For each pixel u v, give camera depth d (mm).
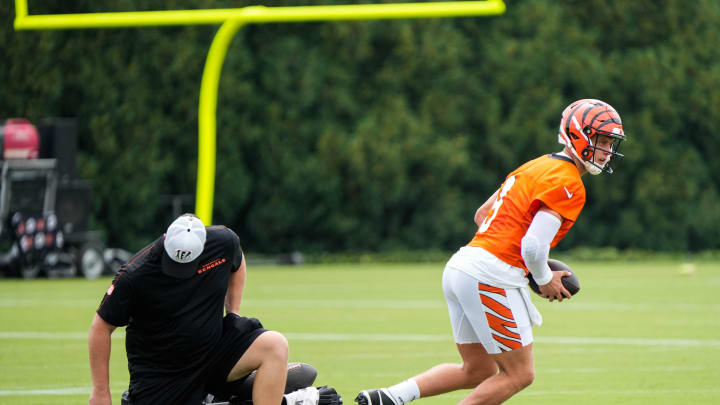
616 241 121688
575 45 121688
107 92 107125
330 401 19984
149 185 107250
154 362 19031
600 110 19922
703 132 124812
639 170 122125
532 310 20172
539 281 19594
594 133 19797
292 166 114062
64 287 68875
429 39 117312
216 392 19844
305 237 116938
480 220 21391
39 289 67000
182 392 19078
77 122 107688
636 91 121688
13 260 74938
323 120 116000
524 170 20031
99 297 60375
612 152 20297
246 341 19312
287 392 20328
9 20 104375
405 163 115562
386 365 32219
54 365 32375
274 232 115312
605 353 34875
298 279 78750
